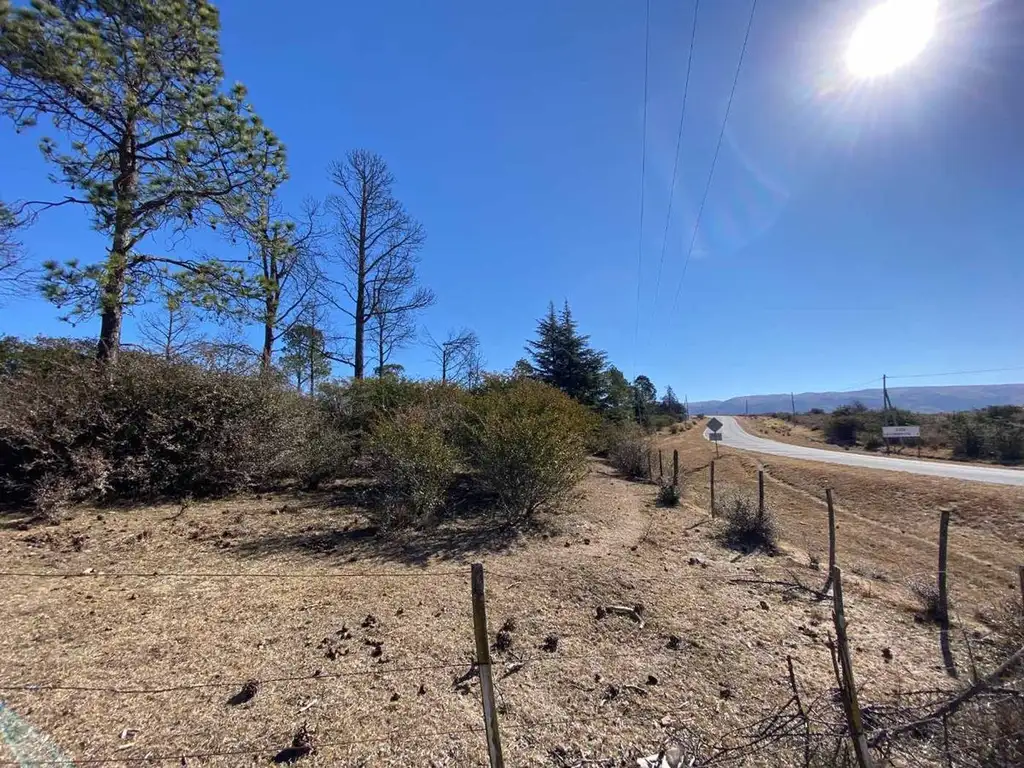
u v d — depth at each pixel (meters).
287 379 11.30
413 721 3.00
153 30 10.66
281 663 3.59
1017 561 9.02
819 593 5.65
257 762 2.62
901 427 36.72
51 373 8.59
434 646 3.92
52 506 7.37
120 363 9.21
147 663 3.52
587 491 11.91
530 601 4.87
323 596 4.83
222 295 11.88
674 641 4.13
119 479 8.54
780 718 3.09
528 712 3.13
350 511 8.52
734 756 2.77
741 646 4.10
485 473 8.45
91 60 9.83
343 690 3.29
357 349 22.50
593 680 3.52
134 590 4.82
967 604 5.62
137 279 10.73
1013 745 2.54
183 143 10.77
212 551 6.19
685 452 35.44
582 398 29.94
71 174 10.59
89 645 3.72
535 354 31.69
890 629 4.71
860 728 2.42
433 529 7.50
